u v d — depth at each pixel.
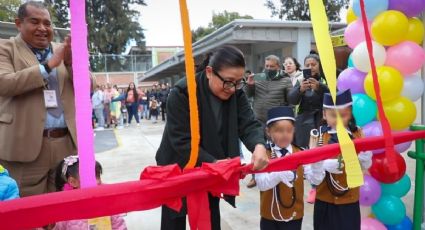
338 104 2.27
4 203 0.94
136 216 3.55
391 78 2.41
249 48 11.20
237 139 1.80
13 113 1.95
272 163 1.55
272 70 4.41
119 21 29.52
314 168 2.12
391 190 2.65
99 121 12.41
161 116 16.33
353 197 2.31
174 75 25.11
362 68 2.52
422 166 2.62
